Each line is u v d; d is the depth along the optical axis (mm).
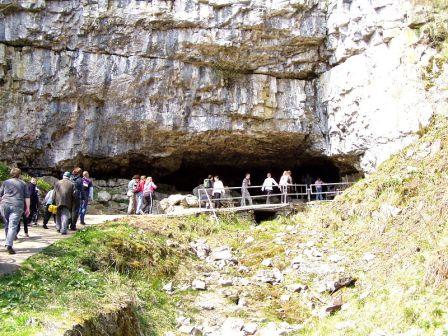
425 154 14125
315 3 19312
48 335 5648
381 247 11312
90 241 10203
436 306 8219
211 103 20203
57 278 7855
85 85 18938
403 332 8008
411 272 9453
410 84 16109
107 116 19531
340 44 18984
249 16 18922
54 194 11500
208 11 18953
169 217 14719
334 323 8906
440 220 10695
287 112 20469
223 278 11008
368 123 17672
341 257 11625
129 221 13531
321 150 20875
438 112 15203
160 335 8344
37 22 18188
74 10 18406
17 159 18984
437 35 15883
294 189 25484
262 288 10711
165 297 9797
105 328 6840
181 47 19234
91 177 21578
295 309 9828
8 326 5688
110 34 18859
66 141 19406
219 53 19562
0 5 17734
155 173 23344
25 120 18562
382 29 17141
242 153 22781
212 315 9445
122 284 9211
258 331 8789
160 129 19969
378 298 9156
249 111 20141
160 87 19578
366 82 17828
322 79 20359
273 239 13594
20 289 6934
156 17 18766
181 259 11617
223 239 13867
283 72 20406
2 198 8898
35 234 11180
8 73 18281
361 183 14859
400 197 12578
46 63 18641
